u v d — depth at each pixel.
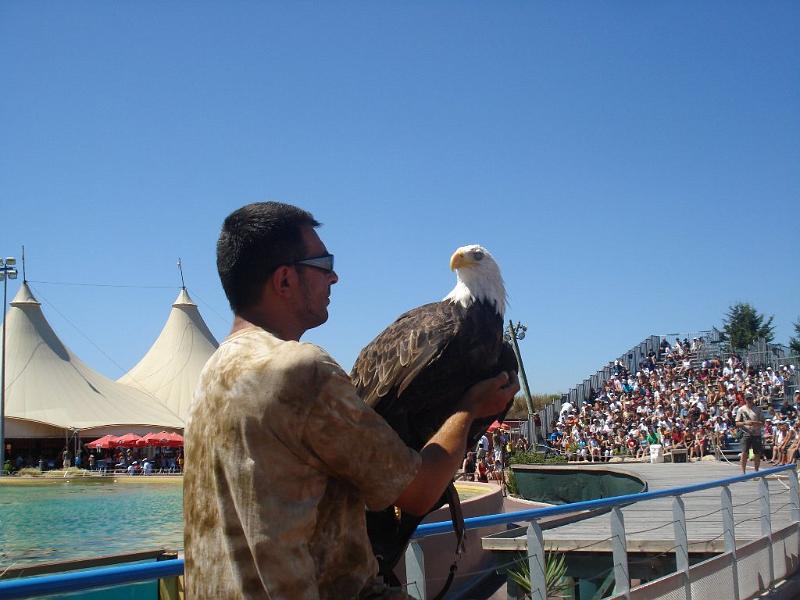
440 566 7.57
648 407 34.75
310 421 1.93
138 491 32.94
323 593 1.99
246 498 1.90
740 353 41.28
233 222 2.25
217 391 2.00
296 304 2.26
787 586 9.07
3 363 42.84
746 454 18.72
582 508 5.41
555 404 40.69
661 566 8.62
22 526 21.91
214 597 1.93
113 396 51.25
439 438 2.32
